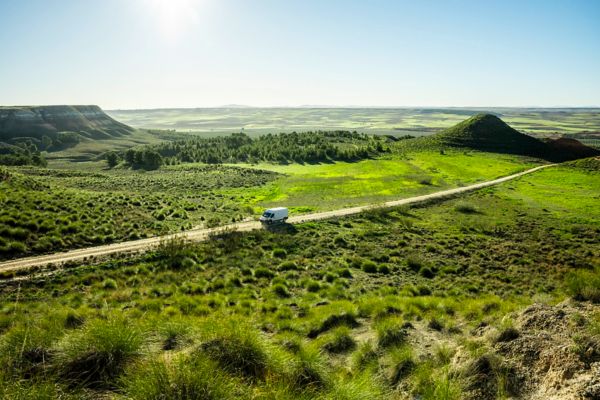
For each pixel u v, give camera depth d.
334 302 19.70
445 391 7.47
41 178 85.19
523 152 152.88
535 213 65.81
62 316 12.75
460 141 164.12
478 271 34.00
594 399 6.25
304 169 132.25
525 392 7.36
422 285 27.23
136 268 29.23
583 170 111.69
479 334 11.38
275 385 6.88
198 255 34.50
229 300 20.62
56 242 33.34
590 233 51.91
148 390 5.66
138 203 55.84
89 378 6.70
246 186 93.88
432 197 77.38
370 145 166.12
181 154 171.00
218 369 6.57
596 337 7.91
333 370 9.41
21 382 5.96
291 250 39.06
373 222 57.03
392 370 9.34
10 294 23.08
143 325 9.87
